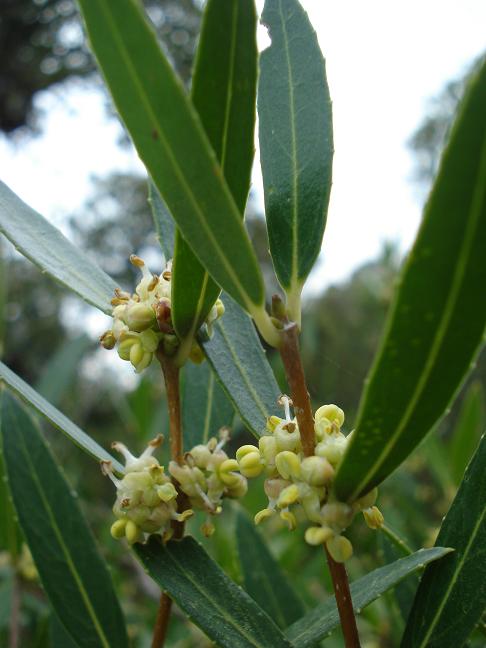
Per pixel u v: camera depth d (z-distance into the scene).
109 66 0.06
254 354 0.09
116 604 0.10
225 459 0.08
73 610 0.10
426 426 0.06
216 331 0.09
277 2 0.09
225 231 0.06
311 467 0.07
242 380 0.09
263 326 0.07
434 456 0.21
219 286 0.07
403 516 0.23
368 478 0.07
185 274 0.07
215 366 0.09
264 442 0.07
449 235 0.05
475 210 0.05
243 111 0.07
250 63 0.07
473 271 0.05
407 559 0.08
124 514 0.08
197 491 0.08
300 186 0.08
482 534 0.08
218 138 0.07
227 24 0.06
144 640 0.21
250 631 0.07
